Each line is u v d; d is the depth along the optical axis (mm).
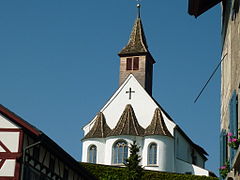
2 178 26156
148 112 70938
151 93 77875
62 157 30359
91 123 72438
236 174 16609
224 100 20703
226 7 20281
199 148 79625
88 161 69625
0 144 26688
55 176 30172
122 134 68125
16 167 26250
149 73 77625
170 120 70000
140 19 81500
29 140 27422
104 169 62156
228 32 19625
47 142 28016
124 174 61062
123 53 76875
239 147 15281
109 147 68438
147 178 63031
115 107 71938
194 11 19516
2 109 27078
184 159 73812
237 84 16891
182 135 73000
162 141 68062
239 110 16469
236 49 17453
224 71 20938
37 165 28031
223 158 19359
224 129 19734
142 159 67750
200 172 68562
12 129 26875
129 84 72562
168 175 63438
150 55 77375
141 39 78688
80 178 34188
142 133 69062
